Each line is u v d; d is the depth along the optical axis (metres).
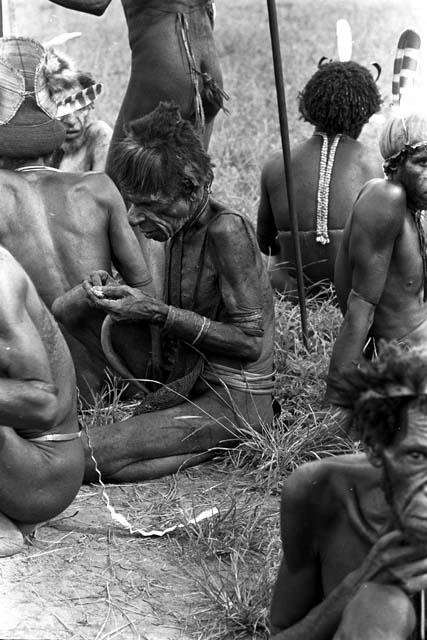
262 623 4.55
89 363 6.34
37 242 6.18
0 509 4.91
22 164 6.21
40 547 5.02
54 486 4.90
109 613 4.57
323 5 13.55
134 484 5.75
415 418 3.08
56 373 4.88
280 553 4.98
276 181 7.95
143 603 4.66
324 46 13.06
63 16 12.80
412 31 6.07
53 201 6.23
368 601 3.08
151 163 5.42
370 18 13.30
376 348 6.16
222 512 5.34
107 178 6.41
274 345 6.66
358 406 3.18
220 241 5.73
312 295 7.96
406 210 5.93
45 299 6.23
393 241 5.91
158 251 6.84
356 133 7.95
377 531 3.48
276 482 5.66
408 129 5.78
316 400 6.48
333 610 3.27
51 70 6.12
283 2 13.88
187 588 4.80
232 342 5.79
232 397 5.95
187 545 5.14
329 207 7.76
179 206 5.54
